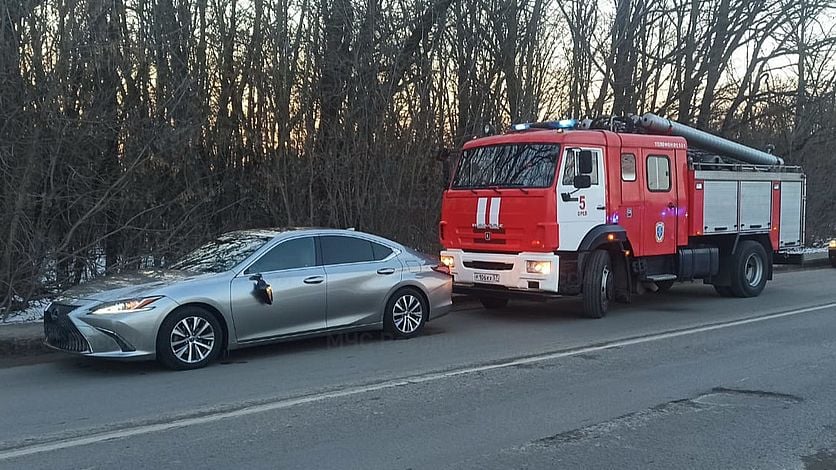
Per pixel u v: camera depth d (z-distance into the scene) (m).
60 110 10.68
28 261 10.65
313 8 14.21
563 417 6.10
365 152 14.88
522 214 10.77
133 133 11.68
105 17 11.17
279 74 13.81
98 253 11.95
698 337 9.82
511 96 17.58
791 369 7.85
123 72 11.75
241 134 13.63
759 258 14.39
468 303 13.38
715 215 13.27
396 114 15.41
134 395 6.84
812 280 17.83
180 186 12.69
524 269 10.74
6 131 10.38
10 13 10.33
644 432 5.69
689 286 16.48
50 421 6.01
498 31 17.27
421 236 16.17
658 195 12.15
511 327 10.73
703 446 5.37
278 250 8.69
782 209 15.03
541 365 8.09
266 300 8.35
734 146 14.38
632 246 11.68
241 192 13.77
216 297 8.02
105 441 5.50
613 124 12.12
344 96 14.57
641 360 8.34
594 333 10.17
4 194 10.53
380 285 9.42
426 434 5.66
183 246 12.67
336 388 7.08
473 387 7.11
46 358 8.60
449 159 12.39
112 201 11.60
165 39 12.38
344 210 14.73
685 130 13.15
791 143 28.00
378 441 5.50
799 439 5.52
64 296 7.97
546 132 11.01
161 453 5.23
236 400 6.64
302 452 5.25
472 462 5.04
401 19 15.28
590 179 10.92
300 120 14.15
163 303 7.69
